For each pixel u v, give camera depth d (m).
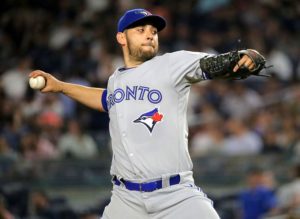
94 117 47.22
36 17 56.72
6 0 56.31
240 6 65.88
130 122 17.34
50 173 40.69
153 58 17.86
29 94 48.22
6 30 55.16
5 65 51.84
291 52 61.72
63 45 54.97
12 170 39.91
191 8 63.94
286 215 32.94
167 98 17.22
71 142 43.06
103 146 45.12
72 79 51.53
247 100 50.28
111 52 54.88
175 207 16.98
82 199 40.75
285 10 67.50
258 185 36.66
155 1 63.31
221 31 62.59
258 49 61.09
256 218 36.09
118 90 17.73
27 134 42.72
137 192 17.28
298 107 49.38
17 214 37.50
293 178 39.59
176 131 17.17
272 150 45.16
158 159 17.08
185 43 59.38
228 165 43.00
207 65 16.62
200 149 45.00
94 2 60.88
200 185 42.41
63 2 59.41
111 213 17.86
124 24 17.92
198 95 50.47
